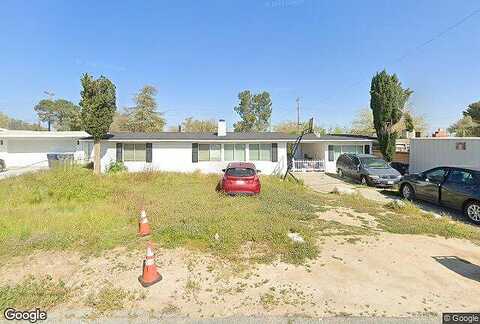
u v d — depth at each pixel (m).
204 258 5.15
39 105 61.44
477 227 7.93
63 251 5.41
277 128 53.69
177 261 5.03
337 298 3.92
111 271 4.68
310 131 22.27
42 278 4.46
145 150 19.66
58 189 10.34
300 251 5.38
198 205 9.07
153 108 44.16
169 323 3.46
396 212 8.84
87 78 17.34
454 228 7.08
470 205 8.62
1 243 5.71
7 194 10.27
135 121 43.06
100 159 18.42
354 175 16.62
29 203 9.40
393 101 20.19
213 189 12.64
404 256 5.33
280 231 6.29
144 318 3.52
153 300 3.88
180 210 8.29
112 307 3.73
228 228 6.48
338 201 10.35
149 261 4.34
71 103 63.03
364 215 8.37
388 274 4.62
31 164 27.30
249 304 3.79
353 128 45.03
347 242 5.98
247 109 65.94
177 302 3.84
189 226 6.54
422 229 6.93
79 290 4.13
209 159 20.16
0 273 4.61
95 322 3.49
